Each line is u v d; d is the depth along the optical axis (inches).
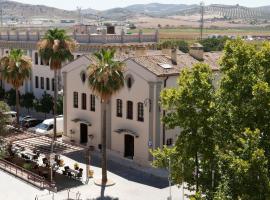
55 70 2171.5
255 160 897.5
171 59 1955.0
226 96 1089.4
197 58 2087.8
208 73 1184.2
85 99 2073.1
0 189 1640.0
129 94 1876.2
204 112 1115.9
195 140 1123.9
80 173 1726.1
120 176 1758.1
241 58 1086.4
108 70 1578.5
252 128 1012.5
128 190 1625.2
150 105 1797.5
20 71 2265.0
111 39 2711.6
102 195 1582.2
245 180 912.3
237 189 925.8
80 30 3437.5
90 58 2007.9
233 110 1050.1
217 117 1086.4
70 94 2138.3
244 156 939.3
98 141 2037.4
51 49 2123.5
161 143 1824.6
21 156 1927.9
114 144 1969.7
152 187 1652.3
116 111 1942.7
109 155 1985.7
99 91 1595.7
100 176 1756.9
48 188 1632.6
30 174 1722.4
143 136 1840.6
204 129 1119.6
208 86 1136.8
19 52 2295.8
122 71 1632.6
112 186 1660.9
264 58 1073.5
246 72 1071.6
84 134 2112.5
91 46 2628.0
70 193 1596.9
